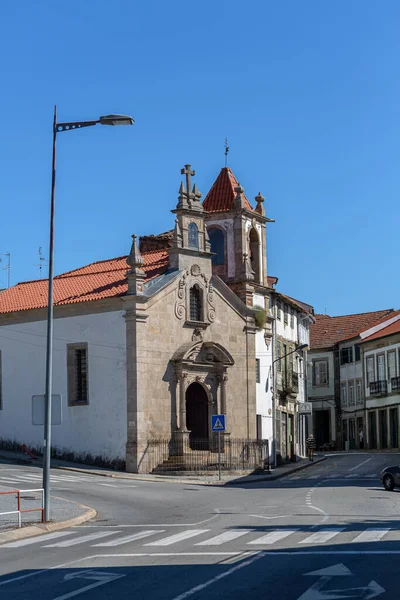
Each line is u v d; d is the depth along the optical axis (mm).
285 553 16266
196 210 52875
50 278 24688
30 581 13836
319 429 95500
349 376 91438
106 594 12414
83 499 31641
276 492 36438
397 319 87250
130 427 47438
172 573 14133
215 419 45906
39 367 51688
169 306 50125
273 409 59219
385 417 81750
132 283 48156
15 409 52500
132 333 47844
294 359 70688
